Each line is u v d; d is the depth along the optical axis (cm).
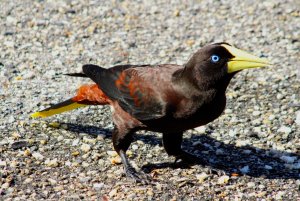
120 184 1110
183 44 1673
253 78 1517
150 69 1109
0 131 1259
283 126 1320
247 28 1753
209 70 1025
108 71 1162
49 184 1102
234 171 1169
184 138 1288
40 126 1288
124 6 1850
